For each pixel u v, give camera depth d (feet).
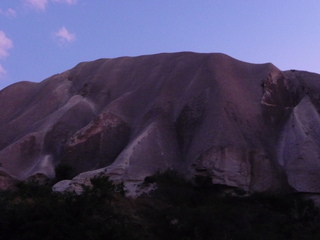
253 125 111.55
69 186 97.50
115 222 71.72
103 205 74.49
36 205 68.54
